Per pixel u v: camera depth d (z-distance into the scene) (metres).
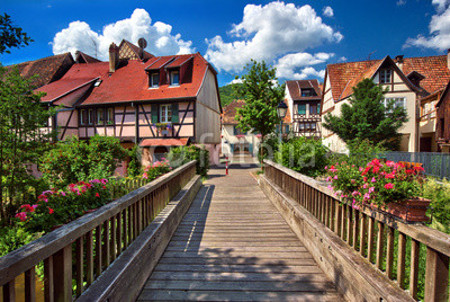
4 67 6.09
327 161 7.23
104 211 2.43
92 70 23.36
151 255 3.47
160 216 4.43
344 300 2.82
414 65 22.73
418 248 1.99
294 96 31.31
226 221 5.88
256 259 3.88
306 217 4.21
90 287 2.14
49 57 24.55
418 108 18.48
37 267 3.17
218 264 3.72
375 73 18.20
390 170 2.39
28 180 6.22
